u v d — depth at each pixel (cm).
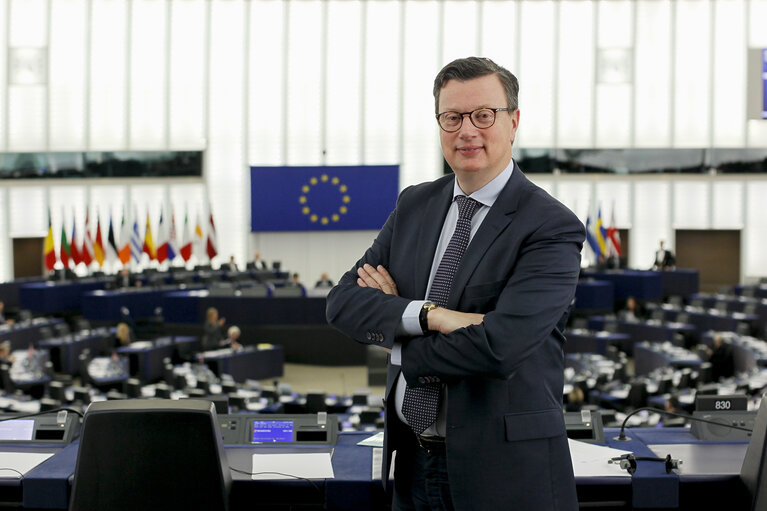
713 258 2545
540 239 195
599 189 2511
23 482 298
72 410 359
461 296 201
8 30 2516
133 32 2516
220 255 2523
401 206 227
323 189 2348
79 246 2488
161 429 229
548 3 2505
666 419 930
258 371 1592
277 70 2514
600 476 302
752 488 291
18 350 1712
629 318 1820
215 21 2509
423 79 2512
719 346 1342
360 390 1106
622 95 2514
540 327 188
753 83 1431
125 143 2539
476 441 194
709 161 2470
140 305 2039
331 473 312
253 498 307
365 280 220
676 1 2492
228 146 2523
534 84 2519
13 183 2494
